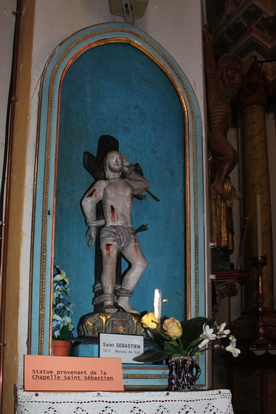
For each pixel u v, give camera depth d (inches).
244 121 202.1
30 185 103.1
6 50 120.5
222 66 168.6
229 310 185.2
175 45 130.8
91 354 100.3
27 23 117.0
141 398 83.7
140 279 119.9
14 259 100.8
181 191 122.4
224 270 144.6
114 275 110.0
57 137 107.0
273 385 159.6
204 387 108.5
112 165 115.8
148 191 120.0
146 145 127.7
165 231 121.8
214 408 87.9
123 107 127.4
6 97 117.8
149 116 128.8
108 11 125.6
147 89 128.7
